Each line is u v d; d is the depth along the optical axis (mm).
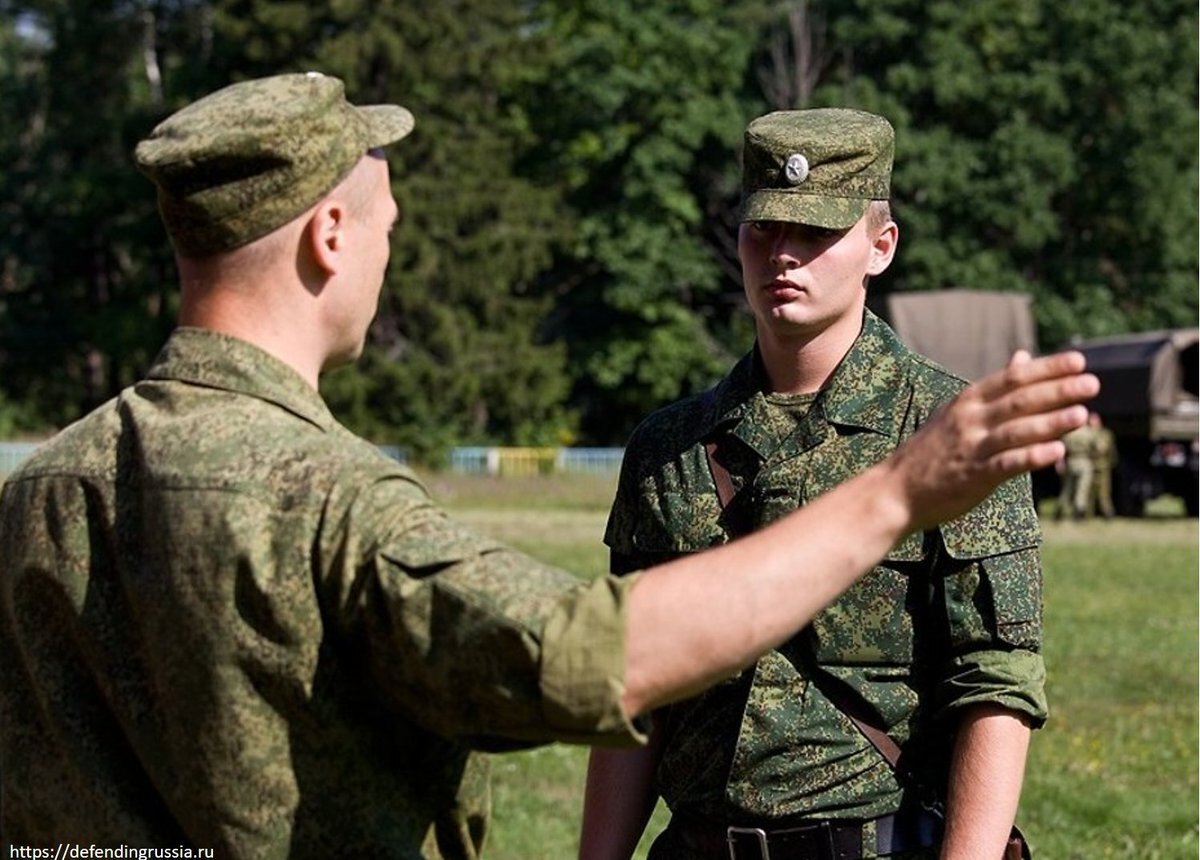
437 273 44594
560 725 2201
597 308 50969
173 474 2383
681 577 2223
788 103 48500
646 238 47312
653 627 2195
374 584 2260
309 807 2330
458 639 2211
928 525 2254
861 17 48344
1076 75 47719
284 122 2402
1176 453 28578
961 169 46594
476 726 2262
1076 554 21969
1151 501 31266
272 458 2359
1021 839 3568
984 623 3447
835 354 3697
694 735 3639
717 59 48062
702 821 3668
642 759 3795
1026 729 3447
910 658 3520
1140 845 8078
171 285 48281
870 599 3504
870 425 3629
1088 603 16812
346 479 2328
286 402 2441
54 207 49781
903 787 3539
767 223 3680
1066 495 28141
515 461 42312
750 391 3758
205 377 2463
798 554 2225
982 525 3453
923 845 3545
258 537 2316
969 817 3395
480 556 2258
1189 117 47812
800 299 3639
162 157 2404
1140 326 49031
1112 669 12852
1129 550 22594
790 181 3631
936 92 47000
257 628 2314
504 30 46125
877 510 2234
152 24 49656
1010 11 48250
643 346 48438
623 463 3900
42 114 52406
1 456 39281
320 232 2449
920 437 2254
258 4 42438
